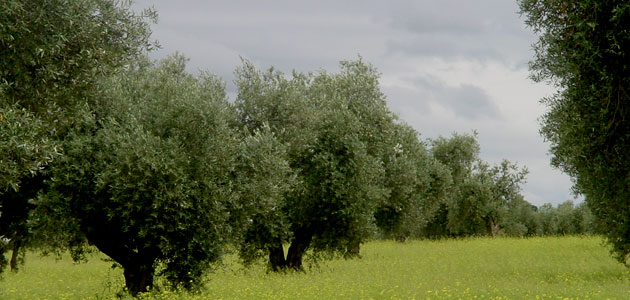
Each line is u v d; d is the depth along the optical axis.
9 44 11.19
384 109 28.53
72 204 16.34
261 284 19.70
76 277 24.67
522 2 15.38
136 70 23.22
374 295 16.50
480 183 60.34
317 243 26.06
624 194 15.41
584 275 22.03
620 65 13.73
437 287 18.58
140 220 16.50
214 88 24.41
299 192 24.75
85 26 12.44
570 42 14.24
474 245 42.53
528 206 71.88
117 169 15.48
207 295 17.23
